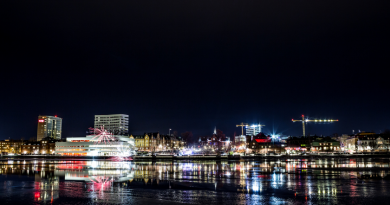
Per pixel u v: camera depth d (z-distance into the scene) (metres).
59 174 64.25
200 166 92.25
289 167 81.44
